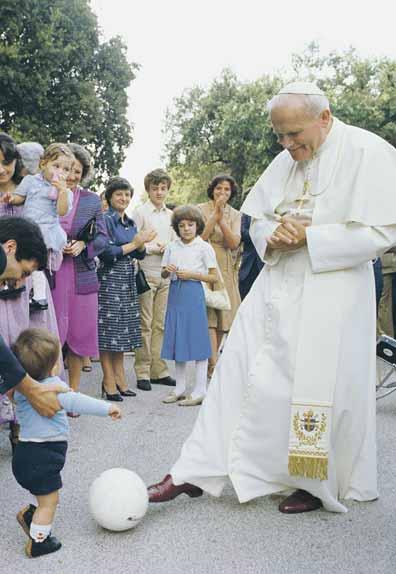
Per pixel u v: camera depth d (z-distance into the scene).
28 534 3.31
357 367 3.76
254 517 3.70
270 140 32.59
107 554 3.24
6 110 24.09
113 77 27.80
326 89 33.53
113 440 5.14
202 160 37.28
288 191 3.97
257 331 3.91
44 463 3.18
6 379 3.09
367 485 3.92
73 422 5.62
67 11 24.94
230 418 3.86
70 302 5.70
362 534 3.52
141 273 6.77
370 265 3.94
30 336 3.34
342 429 3.78
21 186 5.04
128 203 6.76
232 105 34.34
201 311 6.54
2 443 5.00
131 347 6.51
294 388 3.66
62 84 25.12
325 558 3.25
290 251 3.88
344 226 3.69
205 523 3.61
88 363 8.10
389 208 3.66
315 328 3.68
